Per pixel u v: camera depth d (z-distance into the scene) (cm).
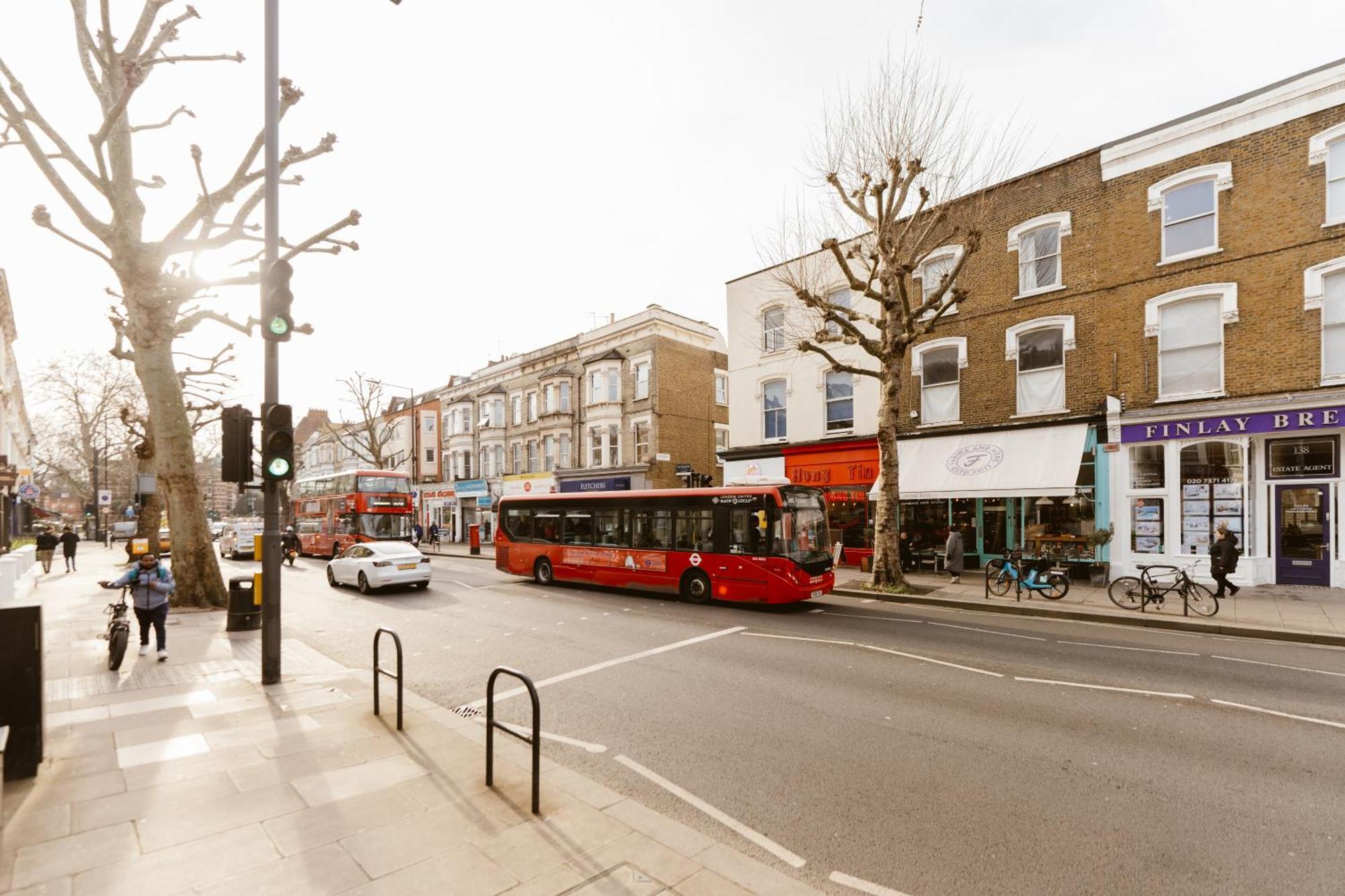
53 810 441
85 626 1177
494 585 1841
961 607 1364
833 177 1505
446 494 4212
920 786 500
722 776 523
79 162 1180
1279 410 1307
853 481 1973
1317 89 1294
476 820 425
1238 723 631
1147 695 724
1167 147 1481
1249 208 1372
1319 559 1316
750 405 2297
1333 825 436
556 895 343
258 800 456
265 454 762
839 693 741
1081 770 525
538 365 3616
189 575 1395
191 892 347
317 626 1209
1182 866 388
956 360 1819
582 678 821
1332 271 1278
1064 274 1628
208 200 1207
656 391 2964
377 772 504
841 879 377
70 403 4369
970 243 1440
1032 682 781
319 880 357
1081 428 1565
